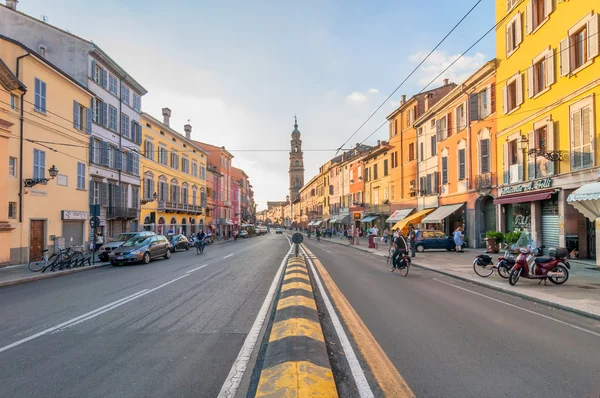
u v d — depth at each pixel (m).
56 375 4.25
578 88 14.16
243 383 4.00
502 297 9.02
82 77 24.70
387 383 4.00
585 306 7.54
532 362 4.62
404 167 35.41
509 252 12.24
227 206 67.62
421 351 5.02
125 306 7.96
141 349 5.14
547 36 16.16
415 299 8.62
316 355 4.53
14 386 3.96
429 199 30.05
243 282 11.19
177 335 5.77
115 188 27.86
